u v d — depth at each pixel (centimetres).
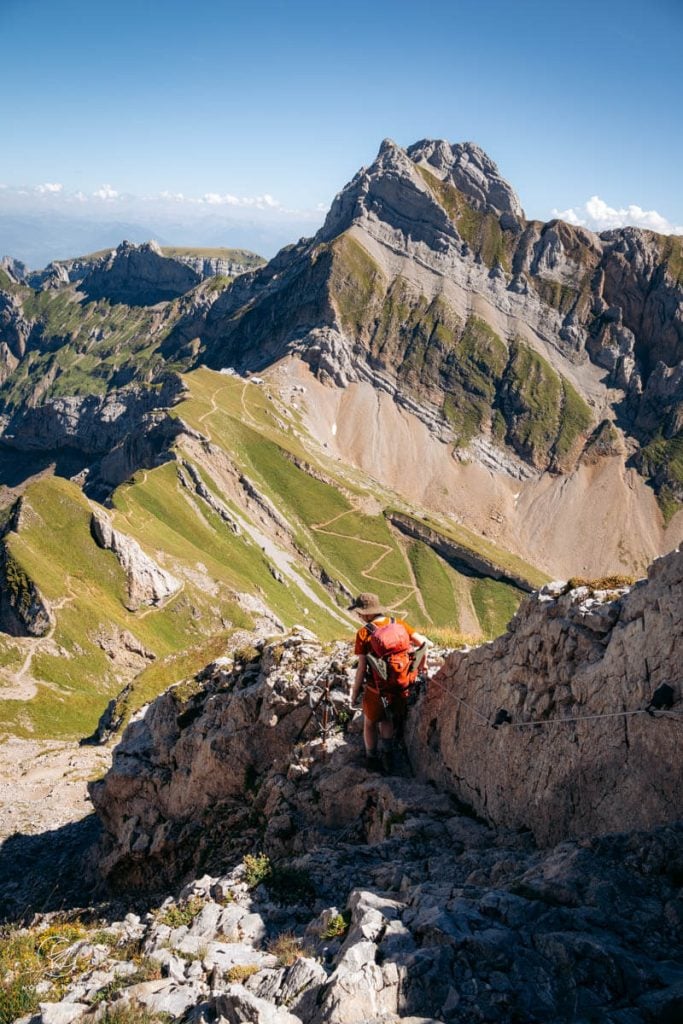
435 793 678
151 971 473
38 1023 420
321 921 468
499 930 371
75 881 1390
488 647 655
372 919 407
